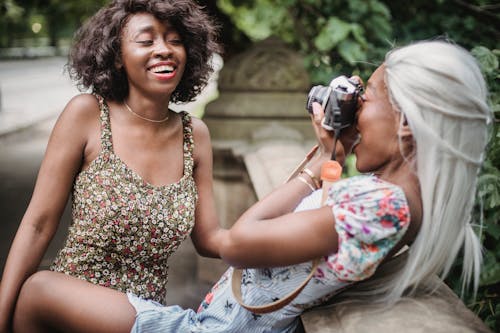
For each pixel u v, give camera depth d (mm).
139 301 1609
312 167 1469
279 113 4039
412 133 1230
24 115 12969
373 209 1236
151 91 1729
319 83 4406
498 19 3645
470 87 1204
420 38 4289
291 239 1276
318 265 1354
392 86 1257
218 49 1981
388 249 1256
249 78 4047
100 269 1764
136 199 1733
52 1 8195
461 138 1220
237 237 1327
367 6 4328
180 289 3760
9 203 5992
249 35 4980
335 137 1393
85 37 1801
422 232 1262
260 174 3109
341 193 1273
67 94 18656
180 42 1788
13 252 1698
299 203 1468
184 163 1857
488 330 1286
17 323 1647
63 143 1732
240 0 4875
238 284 1529
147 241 1775
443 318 1338
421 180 1239
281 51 4070
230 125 4047
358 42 4254
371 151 1330
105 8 1780
